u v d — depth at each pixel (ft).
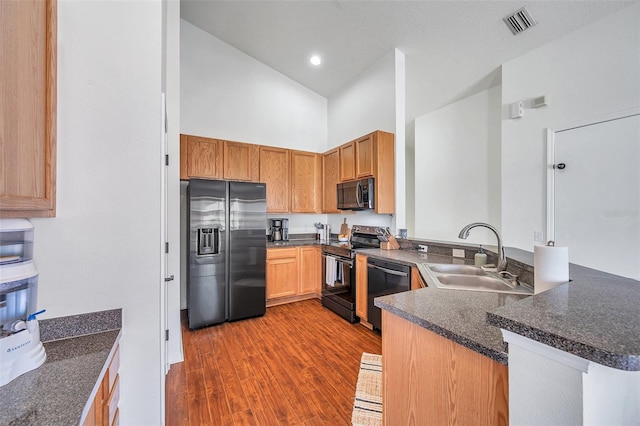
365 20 9.10
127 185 3.70
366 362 6.72
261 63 13.16
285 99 13.84
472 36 8.42
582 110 7.25
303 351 7.66
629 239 6.54
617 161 6.69
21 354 2.50
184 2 9.92
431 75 10.76
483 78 10.27
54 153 3.24
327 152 13.21
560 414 1.72
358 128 12.51
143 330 3.77
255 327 9.36
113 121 3.65
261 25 10.68
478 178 11.43
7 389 2.29
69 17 3.46
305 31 10.54
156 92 3.85
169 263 7.09
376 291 8.54
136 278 3.74
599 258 7.00
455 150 12.34
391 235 10.07
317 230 14.74
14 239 2.94
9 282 2.59
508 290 4.40
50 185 3.16
